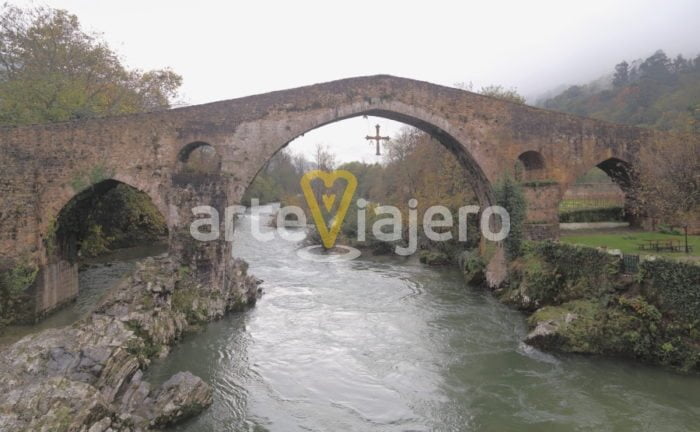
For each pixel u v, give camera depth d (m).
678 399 12.27
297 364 14.64
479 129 22.20
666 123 41.59
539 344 15.51
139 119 19.11
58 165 18.34
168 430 10.62
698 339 13.39
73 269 19.80
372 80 21.27
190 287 18.28
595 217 28.34
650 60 79.44
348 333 17.39
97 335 13.03
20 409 9.06
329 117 20.95
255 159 20.27
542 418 11.51
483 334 17.14
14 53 24.92
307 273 28.23
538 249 19.97
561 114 22.83
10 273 16.56
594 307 15.64
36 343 12.05
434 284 25.11
